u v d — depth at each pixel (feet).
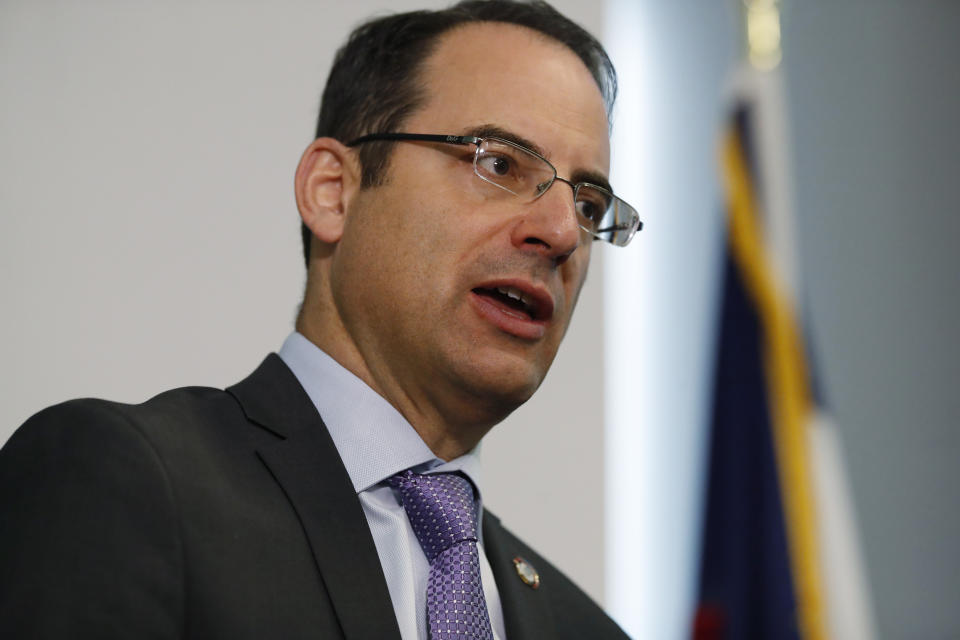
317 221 13.12
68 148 22.80
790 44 34.91
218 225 23.73
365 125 13.24
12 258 21.93
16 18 22.94
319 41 25.63
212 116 24.22
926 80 35.73
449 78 12.96
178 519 9.44
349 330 12.59
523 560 14.23
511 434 26.25
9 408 21.33
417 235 12.14
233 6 24.98
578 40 14.28
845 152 34.65
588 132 13.12
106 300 22.45
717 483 29.09
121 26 23.79
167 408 10.89
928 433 33.45
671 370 30.73
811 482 28.78
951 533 32.89
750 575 28.43
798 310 30.22
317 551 10.16
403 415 12.39
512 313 12.11
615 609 28.91
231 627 9.12
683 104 32.27
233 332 23.34
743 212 30.66
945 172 35.37
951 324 34.42
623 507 29.68
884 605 31.91
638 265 31.19
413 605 10.94
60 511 9.04
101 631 8.43
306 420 11.55
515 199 12.31
